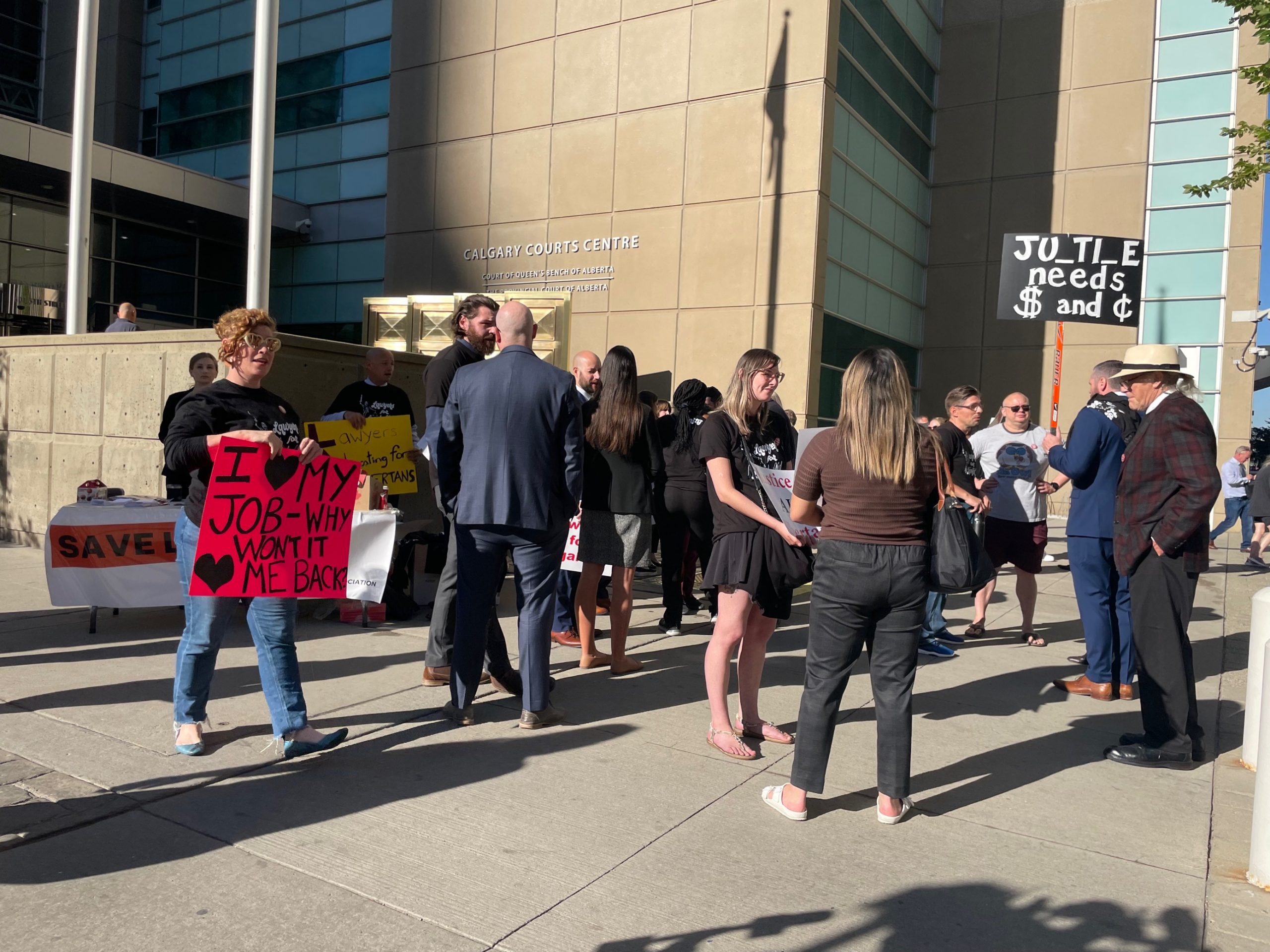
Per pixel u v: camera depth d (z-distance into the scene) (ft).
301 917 8.45
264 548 11.98
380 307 47.06
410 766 12.34
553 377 13.48
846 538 10.71
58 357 27.66
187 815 10.56
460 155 61.52
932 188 67.72
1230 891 9.54
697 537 20.97
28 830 9.98
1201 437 12.96
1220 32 59.57
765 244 50.14
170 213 68.64
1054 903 9.21
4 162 57.72
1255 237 58.90
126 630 19.19
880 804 11.10
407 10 63.87
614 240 55.01
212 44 79.61
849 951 8.21
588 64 55.93
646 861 9.81
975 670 19.16
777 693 16.65
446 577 15.62
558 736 13.75
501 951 8.02
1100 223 63.00
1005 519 21.63
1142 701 13.67
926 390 68.08
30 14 89.30
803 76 48.85
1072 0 63.41
